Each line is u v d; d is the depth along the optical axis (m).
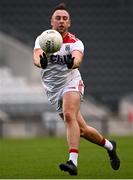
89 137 22.28
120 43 81.75
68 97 20.83
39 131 59.81
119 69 78.62
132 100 69.88
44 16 82.56
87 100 69.69
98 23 83.62
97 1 86.38
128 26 84.06
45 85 21.84
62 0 85.44
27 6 83.81
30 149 35.47
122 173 21.53
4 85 66.69
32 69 69.69
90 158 28.52
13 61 69.88
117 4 86.50
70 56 19.89
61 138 49.59
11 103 65.06
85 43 80.94
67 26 21.33
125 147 35.72
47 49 20.38
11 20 81.31
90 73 77.38
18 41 74.44
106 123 57.28
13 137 56.03
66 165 19.86
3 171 22.75
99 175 20.75
